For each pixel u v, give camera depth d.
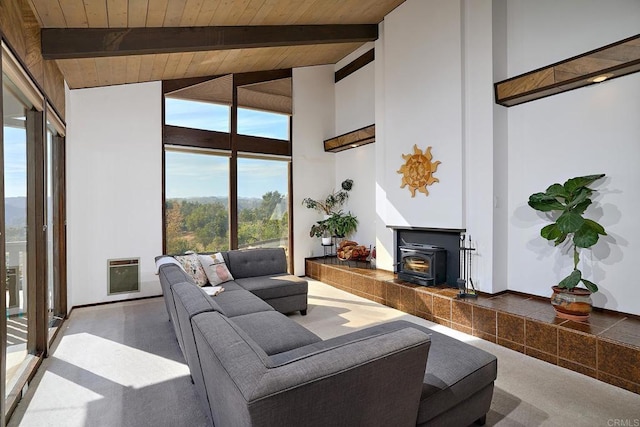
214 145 5.49
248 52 4.86
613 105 3.02
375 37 5.24
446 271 4.27
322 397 1.14
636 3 2.92
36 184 2.90
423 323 3.77
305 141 6.51
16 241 2.68
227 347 1.31
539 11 3.54
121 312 4.18
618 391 2.34
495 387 2.39
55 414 2.10
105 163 4.57
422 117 4.38
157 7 2.99
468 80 3.89
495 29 3.69
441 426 1.70
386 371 1.29
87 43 3.04
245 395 1.02
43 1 2.48
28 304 2.84
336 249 6.71
